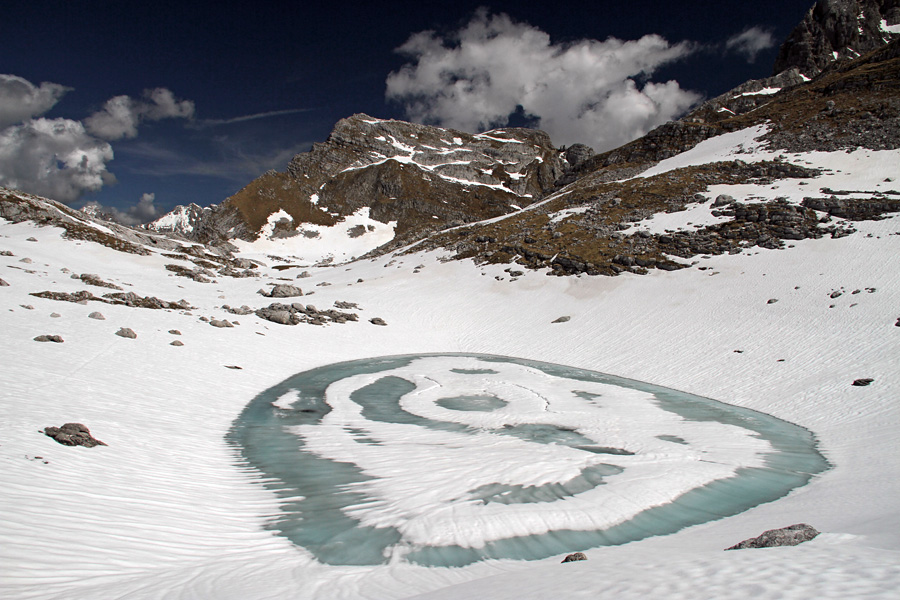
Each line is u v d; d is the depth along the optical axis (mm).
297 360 45125
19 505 12094
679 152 121438
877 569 7805
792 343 39688
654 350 46094
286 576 11516
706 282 56875
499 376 41656
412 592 10820
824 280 48062
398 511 15930
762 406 32406
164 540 12570
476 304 70250
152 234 136750
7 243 81688
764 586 7516
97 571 10359
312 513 15773
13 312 38656
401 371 43406
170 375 31531
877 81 103562
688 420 29375
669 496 17844
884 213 59188
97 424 20188
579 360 48469
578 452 22594
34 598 8906
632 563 10328
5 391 21453
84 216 122125
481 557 13156
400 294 79000
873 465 20656
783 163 89250
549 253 78812
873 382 30766
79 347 32312
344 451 22422
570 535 14695
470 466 20297
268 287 90938
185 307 57250
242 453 21828
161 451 19469
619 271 66812
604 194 102250
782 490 18875
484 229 107375
